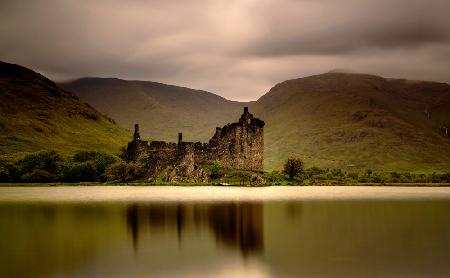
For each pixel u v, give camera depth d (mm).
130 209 101500
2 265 51812
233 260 54500
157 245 62250
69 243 63219
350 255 56312
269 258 55188
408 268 50719
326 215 90688
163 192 160625
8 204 113625
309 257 55531
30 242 63719
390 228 74500
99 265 52250
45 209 101500
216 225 78438
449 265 51750
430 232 70625
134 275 48875
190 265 52469
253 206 107812
